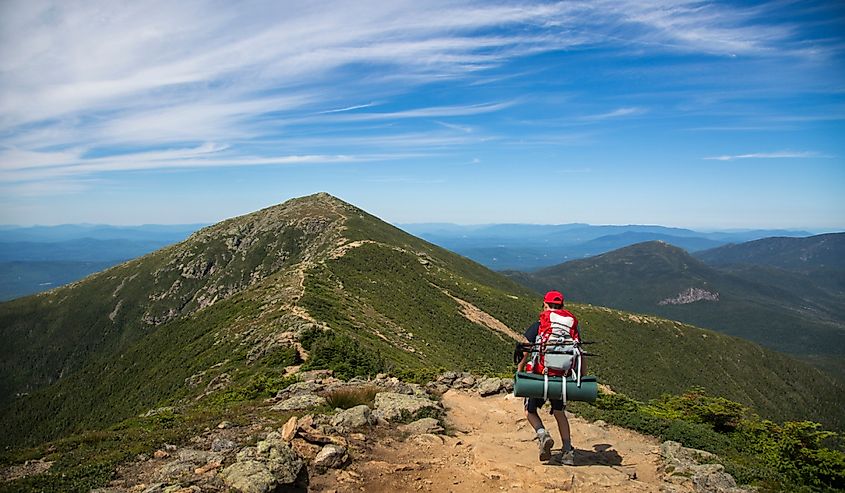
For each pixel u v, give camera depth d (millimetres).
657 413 11156
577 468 6973
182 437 8617
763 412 105875
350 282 81812
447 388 13211
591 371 96562
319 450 7121
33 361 133500
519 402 11445
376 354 35844
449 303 92875
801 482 8055
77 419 61562
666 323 128000
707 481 6883
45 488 6773
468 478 6766
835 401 115250
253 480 5762
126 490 6480
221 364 42781
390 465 7039
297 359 35719
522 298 117750
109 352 136250
